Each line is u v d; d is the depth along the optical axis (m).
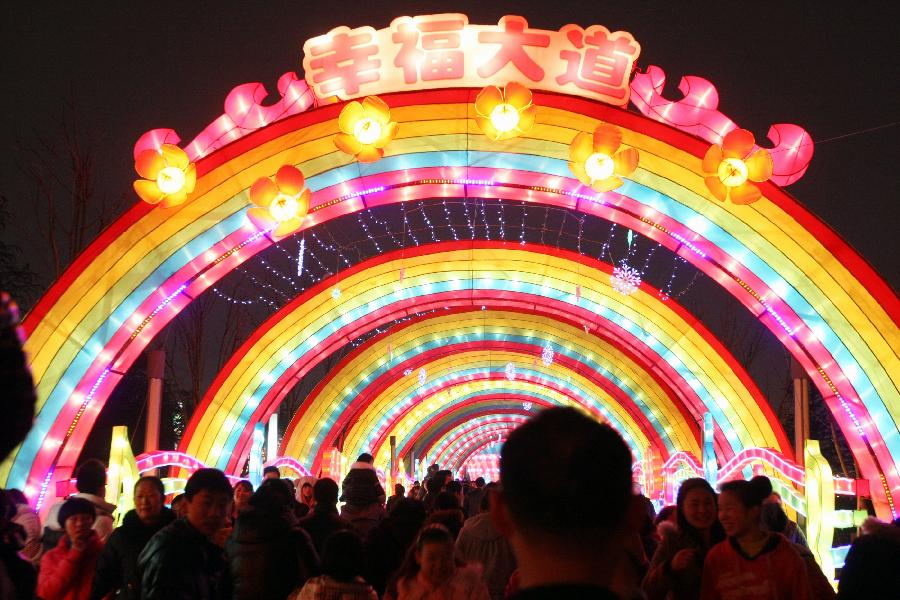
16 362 1.60
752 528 4.47
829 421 22.08
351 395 22.44
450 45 10.15
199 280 11.41
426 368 26.08
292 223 10.45
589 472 1.68
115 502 10.84
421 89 10.17
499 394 31.92
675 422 20.81
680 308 16.53
